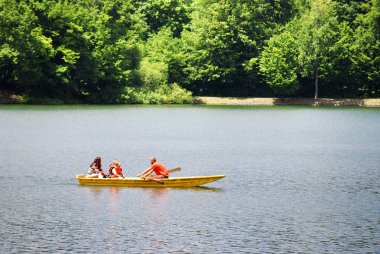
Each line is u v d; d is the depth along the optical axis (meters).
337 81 152.38
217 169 49.62
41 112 108.62
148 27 162.38
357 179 44.97
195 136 75.75
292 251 27.16
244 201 36.75
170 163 52.78
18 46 120.25
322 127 89.88
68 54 128.38
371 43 146.12
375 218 32.75
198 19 154.38
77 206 34.97
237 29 151.25
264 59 148.12
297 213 33.84
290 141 71.31
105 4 144.38
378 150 62.97
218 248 27.45
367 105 147.25
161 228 30.52
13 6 121.31
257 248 27.53
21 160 53.00
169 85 150.88
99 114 107.62
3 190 39.56
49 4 129.25
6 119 93.75
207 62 152.00
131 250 27.11
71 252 26.81
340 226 31.16
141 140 70.12
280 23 159.62
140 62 148.38
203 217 32.72
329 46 144.75
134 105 137.88
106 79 139.62
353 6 154.00
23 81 125.69
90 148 61.91
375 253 26.95
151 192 38.97
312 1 149.38
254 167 50.72
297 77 150.88
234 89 158.75
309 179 44.84
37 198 37.06
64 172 46.75
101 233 29.61
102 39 138.50
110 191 39.12
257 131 83.31
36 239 28.59
